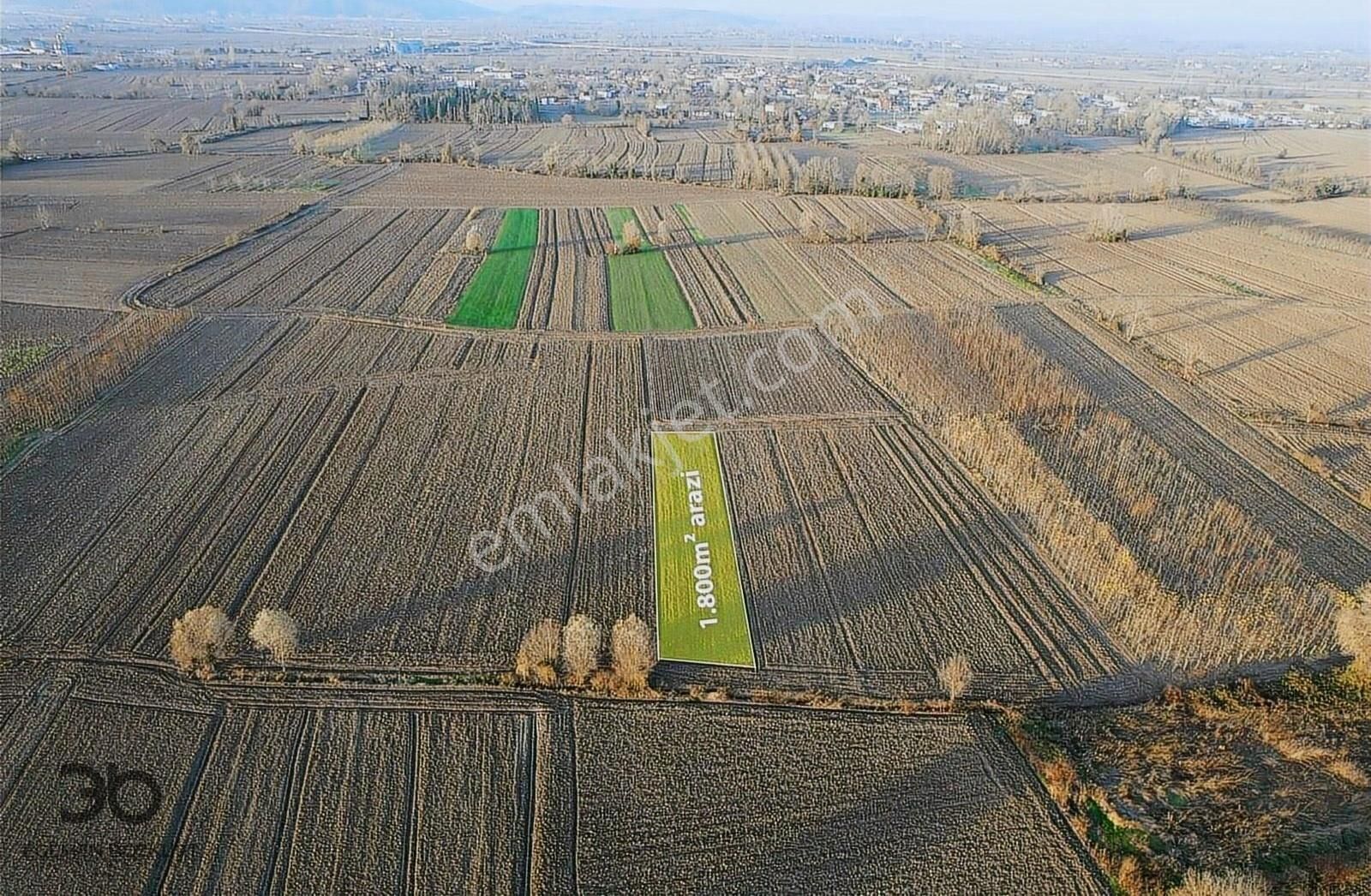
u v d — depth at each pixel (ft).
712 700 108.88
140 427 173.37
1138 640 118.21
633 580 130.41
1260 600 125.70
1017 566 134.00
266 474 156.87
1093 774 98.78
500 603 124.88
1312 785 96.53
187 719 105.40
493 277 274.98
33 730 103.76
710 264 289.53
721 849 91.04
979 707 108.06
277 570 131.23
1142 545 138.21
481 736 103.71
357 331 227.20
